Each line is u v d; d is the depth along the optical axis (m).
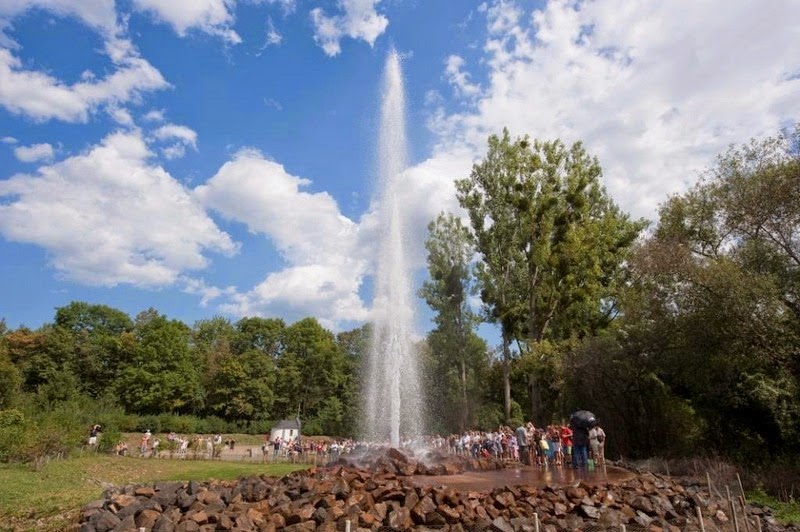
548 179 42.41
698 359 25.67
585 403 32.66
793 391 23.84
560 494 13.85
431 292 53.78
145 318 98.75
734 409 26.38
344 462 18.48
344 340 91.25
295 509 11.60
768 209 24.59
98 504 13.37
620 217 44.50
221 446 48.59
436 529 11.20
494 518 11.92
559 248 40.06
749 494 18.86
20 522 14.41
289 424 67.25
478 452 25.44
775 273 23.95
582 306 39.72
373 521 11.37
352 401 77.69
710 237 30.12
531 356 36.16
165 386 78.94
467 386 52.81
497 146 44.59
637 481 16.50
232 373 82.31
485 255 45.12
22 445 30.75
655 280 26.66
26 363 76.06
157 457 41.66
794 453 23.70
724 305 22.73
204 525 11.23
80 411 56.78
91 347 82.69
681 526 13.29
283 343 95.06
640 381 30.27
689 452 26.84
